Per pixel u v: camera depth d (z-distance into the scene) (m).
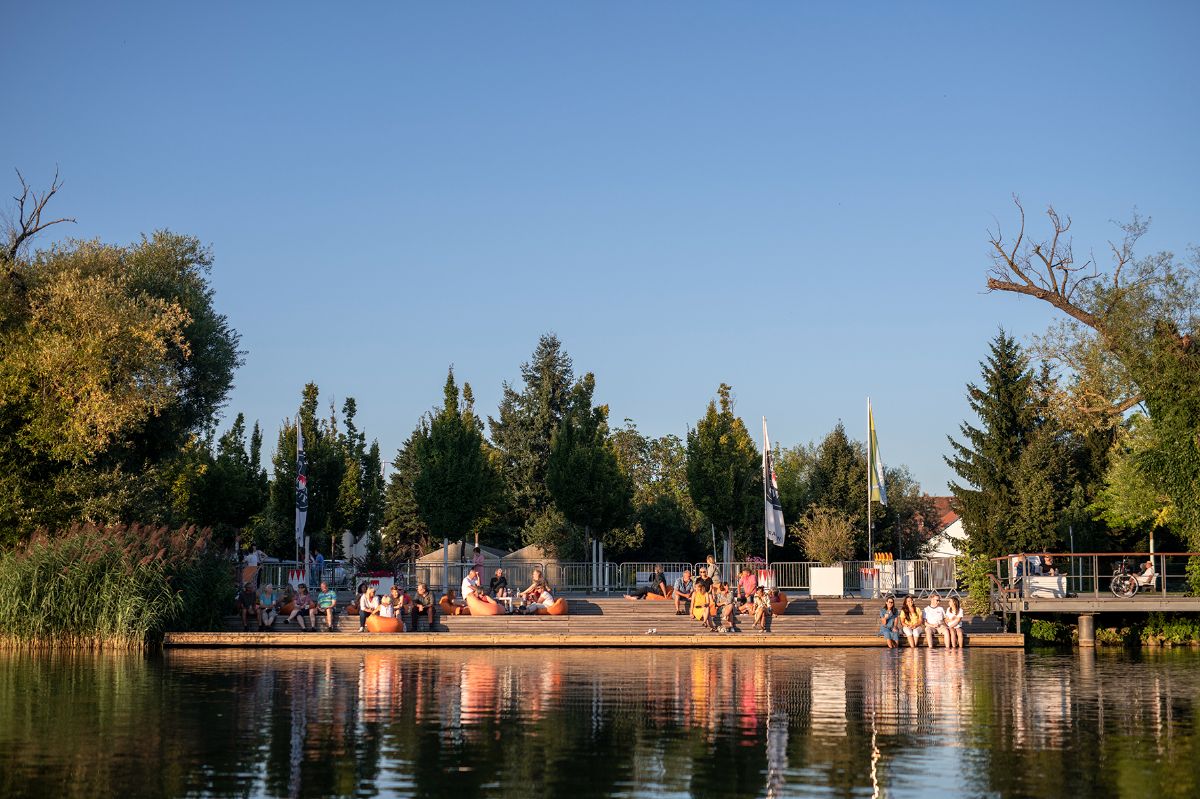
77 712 17.88
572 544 60.88
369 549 67.19
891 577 40.69
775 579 41.94
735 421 61.72
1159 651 34.31
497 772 13.23
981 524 46.41
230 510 57.44
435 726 16.66
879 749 14.92
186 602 31.97
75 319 37.06
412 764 13.67
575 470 51.69
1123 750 14.91
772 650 32.91
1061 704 19.72
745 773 13.29
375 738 15.54
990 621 37.31
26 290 38.91
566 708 18.81
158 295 43.88
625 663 27.88
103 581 29.95
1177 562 48.91
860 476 63.66
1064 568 42.62
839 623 36.25
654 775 13.12
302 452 39.47
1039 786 12.65
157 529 36.19
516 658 29.30
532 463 74.31
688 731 16.36
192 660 27.44
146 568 30.61
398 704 19.16
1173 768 13.66
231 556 39.31
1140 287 42.19
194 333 44.12
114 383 37.41
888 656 30.75
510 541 73.81
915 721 17.50
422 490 48.16
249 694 20.42
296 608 34.25
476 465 48.94
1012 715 18.27
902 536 69.75
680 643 33.47
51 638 29.80
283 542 66.00
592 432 57.78
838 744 15.32
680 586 37.59
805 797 12.09
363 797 11.93
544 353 77.06
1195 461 37.38
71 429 35.53
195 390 45.19
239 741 15.20
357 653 30.67
